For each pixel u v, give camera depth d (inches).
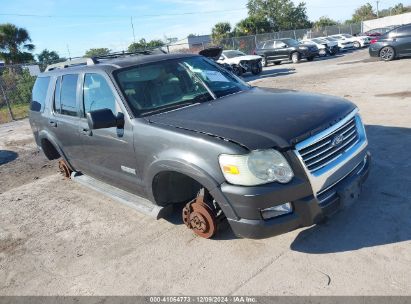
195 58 193.5
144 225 177.2
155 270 141.9
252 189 119.2
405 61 636.1
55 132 217.2
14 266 161.9
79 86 190.1
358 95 391.9
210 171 126.7
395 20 2138.3
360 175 140.5
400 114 289.7
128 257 153.3
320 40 1149.7
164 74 173.8
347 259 129.5
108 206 205.5
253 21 2004.2
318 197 126.6
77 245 169.6
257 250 142.7
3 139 446.6
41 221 200.8
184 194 162.4
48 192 242.1
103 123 151.9
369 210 155.7
